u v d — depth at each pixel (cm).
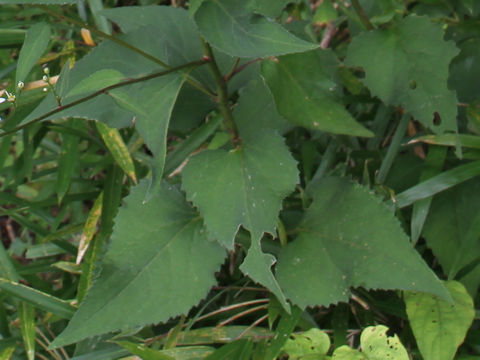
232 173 84
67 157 101
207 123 95
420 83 89
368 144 100
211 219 83
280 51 77
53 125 103
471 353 90
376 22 90
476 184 92
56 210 115
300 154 101
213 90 89
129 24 89
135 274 85
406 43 89
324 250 86
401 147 98
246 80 91
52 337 96
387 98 90
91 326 84
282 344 85
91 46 100
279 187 83
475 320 90
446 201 93
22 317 92
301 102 88
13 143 115
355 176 98
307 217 88
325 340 84
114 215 98
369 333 83
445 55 88
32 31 77
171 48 88
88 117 84
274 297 90
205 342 90
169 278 85
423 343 84
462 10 99
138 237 86
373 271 84
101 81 78
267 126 92
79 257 97
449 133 93
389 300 90
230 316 94
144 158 103
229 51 78
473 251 90
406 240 84
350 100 98
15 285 91
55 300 92
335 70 96
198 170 84
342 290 85
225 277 98
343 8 97
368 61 90
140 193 87
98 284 85
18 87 78
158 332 94
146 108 81
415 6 101
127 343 85
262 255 81
